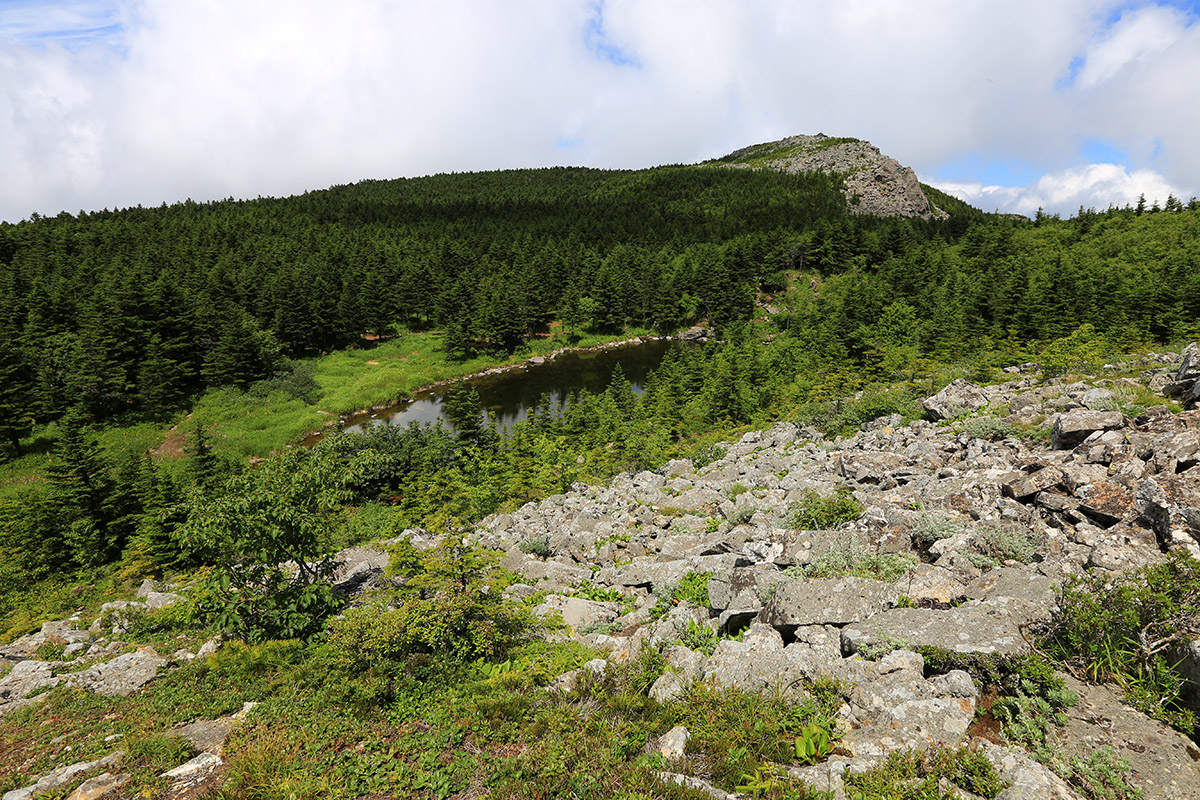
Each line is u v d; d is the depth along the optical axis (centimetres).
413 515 3167
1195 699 547
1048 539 920
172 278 10131
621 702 748
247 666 1092
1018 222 16775
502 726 751
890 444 2027
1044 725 564
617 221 19488
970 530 990
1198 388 1516
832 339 7100
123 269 11225
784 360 7169
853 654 740
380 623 999
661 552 1477
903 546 1036
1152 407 1391
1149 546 843
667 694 758
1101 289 6175
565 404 8038
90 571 3472
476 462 4428
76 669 1263
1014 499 1157
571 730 707
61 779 772
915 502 1220
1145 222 11494
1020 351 4241
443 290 12138
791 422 3438
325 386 8406
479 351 10738
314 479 1338
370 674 923
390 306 11562
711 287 12169
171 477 4625
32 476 5584
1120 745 527
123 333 7538
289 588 1316
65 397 6575
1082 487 1046
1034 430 1600
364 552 1795
